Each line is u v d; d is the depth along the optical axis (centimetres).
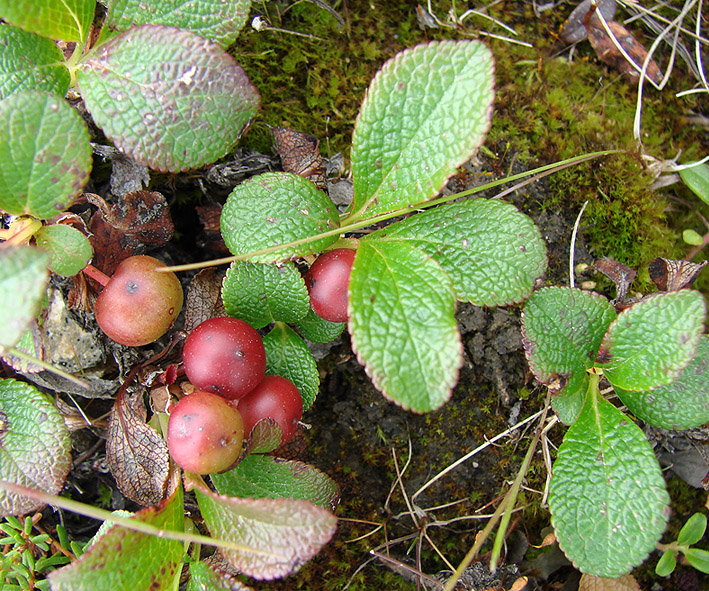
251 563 7
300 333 9
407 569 10
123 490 8
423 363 7
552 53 11
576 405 9
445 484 10
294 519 7
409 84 8
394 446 10
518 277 8
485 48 8
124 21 8
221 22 8
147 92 8
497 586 10
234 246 8
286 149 9
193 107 8
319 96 11
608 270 10
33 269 6
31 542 9
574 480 8
